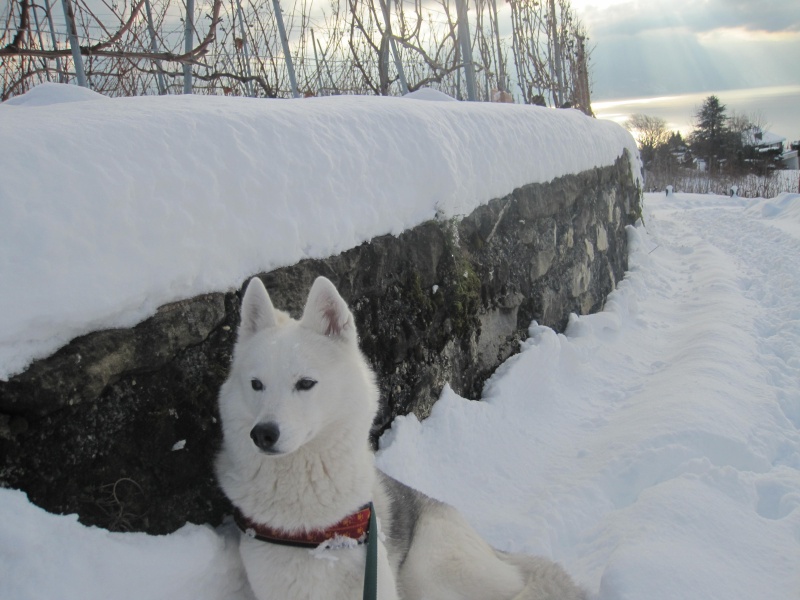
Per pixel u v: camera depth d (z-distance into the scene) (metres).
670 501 3.36
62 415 2.03
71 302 1.98
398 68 7.43
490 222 4.95
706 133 56.28
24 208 1.92
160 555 2.15
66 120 2.33
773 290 8.82
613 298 7.66
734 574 2.88
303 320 2.55
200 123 2.66
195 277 2.50
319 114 3.42
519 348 5.40
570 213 6.83
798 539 3.26
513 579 2.76
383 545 2.54
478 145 4.80
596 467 3.98
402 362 3.86
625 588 2.67
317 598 2.33
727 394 4.83
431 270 4.17
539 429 4.64
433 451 3.92
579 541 3.39
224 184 2.63
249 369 2.36
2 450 1.88
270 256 2.87
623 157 10.68
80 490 2.09
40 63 4.98
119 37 4.19
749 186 33.19
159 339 2.34
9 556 1.76
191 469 2.50
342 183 3.33
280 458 2.30
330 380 2.42
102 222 2.11
